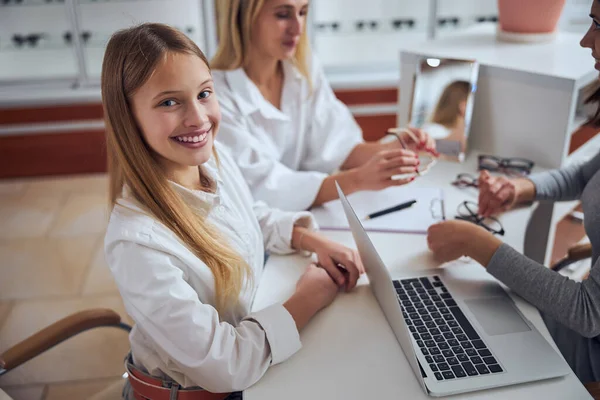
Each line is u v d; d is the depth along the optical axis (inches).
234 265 41.9
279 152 68.2
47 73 124.1
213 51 120.5
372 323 42.6
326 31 125.0
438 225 49.0
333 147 71.2
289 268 49.8
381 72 127.6
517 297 44.6
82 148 125.9
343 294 45.9
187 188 43.2
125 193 40.9
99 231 108.7
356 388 36.9
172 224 40.1
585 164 59.1
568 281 41.8
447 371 37.5
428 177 65.2
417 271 47.9
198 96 39.9
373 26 125.3
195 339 37.4
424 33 126.6
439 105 68.9
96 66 122.7
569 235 73.5
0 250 103.7
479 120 71.3
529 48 72.7
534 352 38.9
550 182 58.6
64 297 91.7
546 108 64.7
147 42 37.4
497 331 40.9
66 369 77.9
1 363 45.1
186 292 38.0
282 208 60.5
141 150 39.3
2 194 122.0
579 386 36.5
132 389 47.4
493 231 53.8
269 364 38.9
